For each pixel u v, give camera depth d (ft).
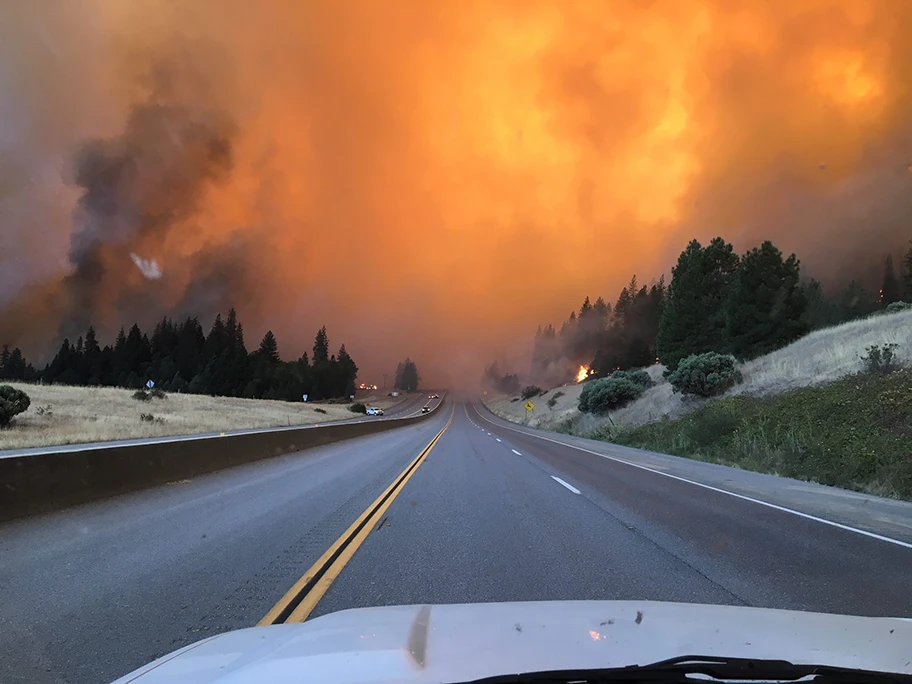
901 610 17.89
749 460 64.18
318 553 24.90
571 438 133.80
